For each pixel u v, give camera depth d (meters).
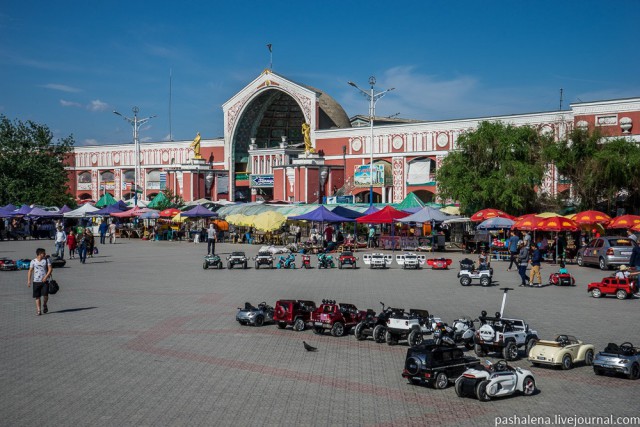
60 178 77.44
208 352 15.29
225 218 58.22
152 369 13.72
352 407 11.26
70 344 16.03
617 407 11.28
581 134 45.88
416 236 48.75
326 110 86.75
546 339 16.14
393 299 22.91
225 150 90.50
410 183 71.31
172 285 27.09
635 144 45.34
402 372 13.55
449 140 68.19
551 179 52.41
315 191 76.81
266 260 34.53
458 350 12.84
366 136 75.31
